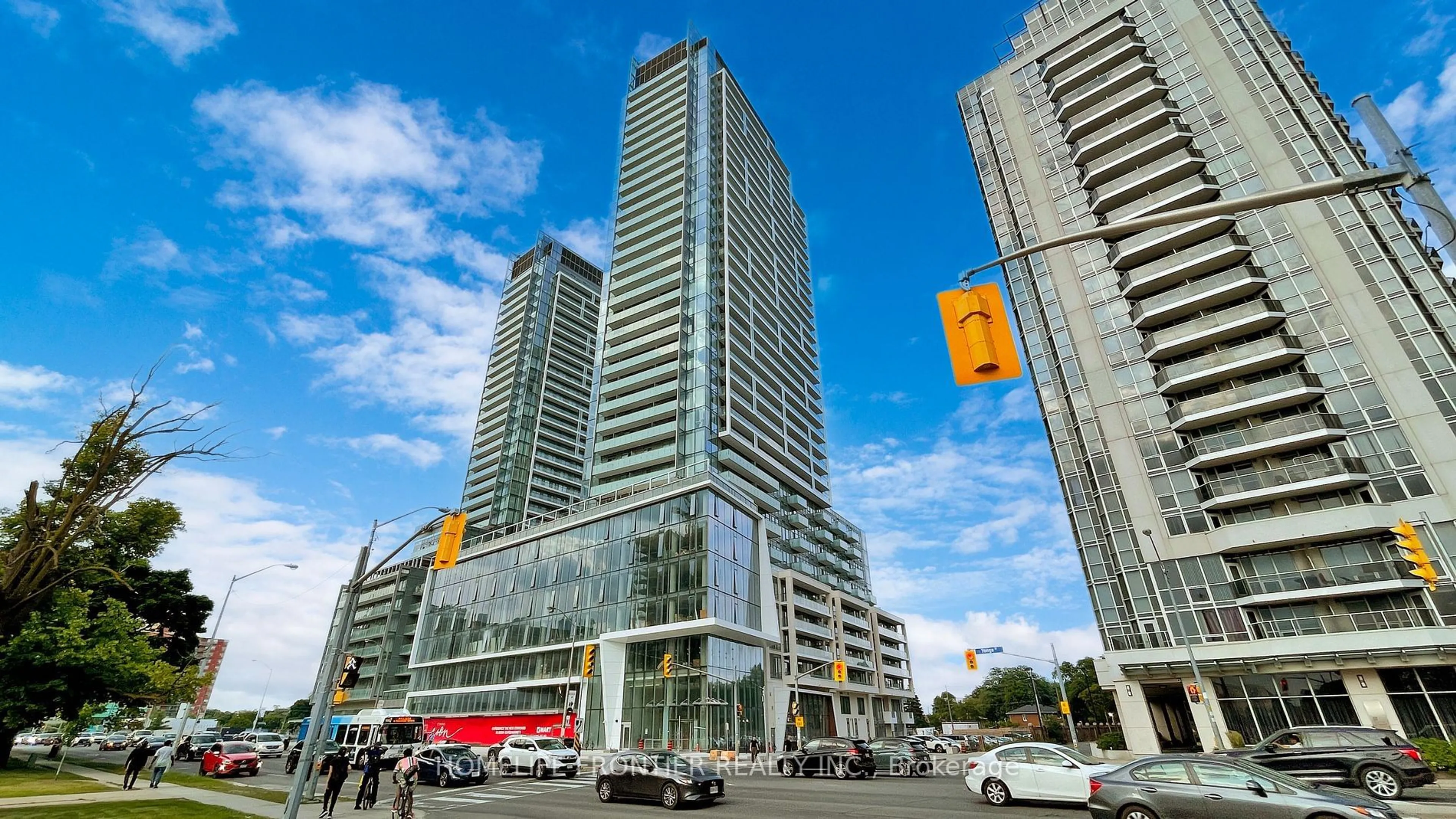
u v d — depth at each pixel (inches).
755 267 3511.3
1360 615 1197.1
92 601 1266.0
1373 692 1125.1
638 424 2903.5
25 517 521.0
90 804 655.8
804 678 2551.7
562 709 2111.2
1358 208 1477.6
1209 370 1485.0
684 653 1934.1
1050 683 4589.1
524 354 4407.0
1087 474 1745.8
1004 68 2283.5
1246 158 1658.5
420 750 1056.2
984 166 2256.4
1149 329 1656.0
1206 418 1459.2
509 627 2502.5
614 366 3105.3
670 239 3309.5
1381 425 1288.1
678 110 3705.7
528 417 4192.9
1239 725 1221.1
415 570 4097.0
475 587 2805.1
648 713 1918.1
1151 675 1348.4
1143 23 2000.5
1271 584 1296.8
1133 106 1910.7
